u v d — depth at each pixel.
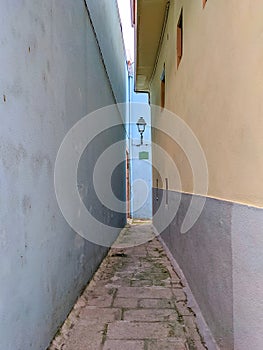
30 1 1.91
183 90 3.78
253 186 1.51
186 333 2.50
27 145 1.83
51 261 2.29
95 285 3.78
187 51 3.47
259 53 1.45
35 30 1.99
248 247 1.56
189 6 3.35
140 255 5.54
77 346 2.30
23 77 1.78
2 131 1.50
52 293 2.30
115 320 2.75
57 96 2.52
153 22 5.71
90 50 4.10
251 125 1.54
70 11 3.00
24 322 1.75
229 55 1.91
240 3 1.71
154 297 3.32
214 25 2.28
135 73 8.27
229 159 1.92
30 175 1.87
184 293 3.43
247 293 1.57
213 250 2.32
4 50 1.53
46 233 2.18
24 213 1.76
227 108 1.96
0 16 1.49
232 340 1.83
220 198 2.12
